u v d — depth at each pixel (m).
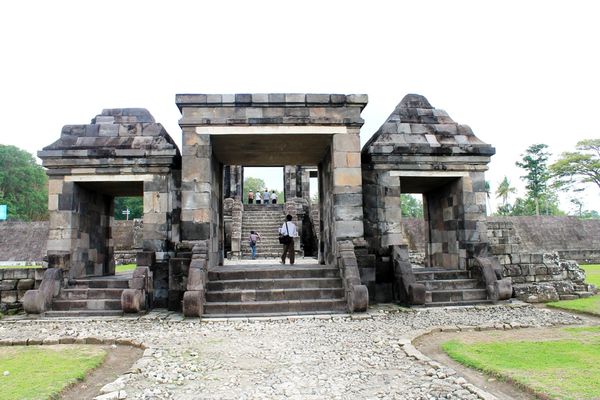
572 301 12.65
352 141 12.50
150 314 11.03
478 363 6.31
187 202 12.05
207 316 10.45
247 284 11.48
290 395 5.29
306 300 11.02
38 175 53.09
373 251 12.96
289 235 15.03
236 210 27.94
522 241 33.78
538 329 8.98
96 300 11.44
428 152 13.38
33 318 10.76
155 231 12.50
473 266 13.14
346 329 9.06
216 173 14.68
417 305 11.63
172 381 5.85
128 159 12.64
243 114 12.32
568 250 31.53
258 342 8.00
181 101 12.16
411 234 27.36
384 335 8.41
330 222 13.92
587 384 5.32
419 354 6.90
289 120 12.30
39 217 51.53
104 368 6.73
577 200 58.91
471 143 13.82
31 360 6.93
